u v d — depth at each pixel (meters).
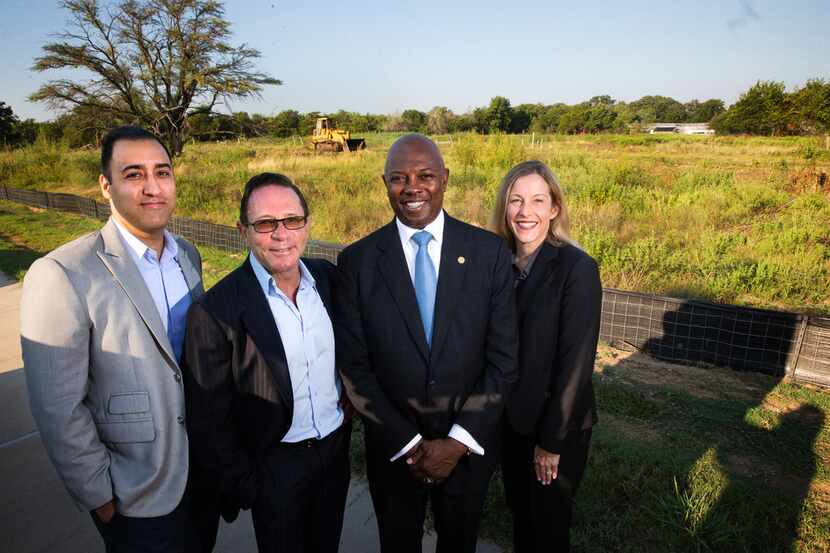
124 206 1.67
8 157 27.14
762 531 2.32
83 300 1.53
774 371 4.03
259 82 28.00
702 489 2.58
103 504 1.59
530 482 2.00
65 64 25.30
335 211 10.22
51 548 2.42
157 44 26.52
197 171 21.38
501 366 1.88
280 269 1.75
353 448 3.14
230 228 8.58
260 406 1.77
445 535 2.02
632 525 2.41
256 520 1.88
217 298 1.72
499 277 1.93
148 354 1.63
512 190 2.03
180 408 1.70
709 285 5.57
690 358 4.35
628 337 4.63
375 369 1.94
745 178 12.10
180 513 1.76
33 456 3.15
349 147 30.81
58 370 1.48
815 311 5.01
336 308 1.97
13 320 5.58
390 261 1.91
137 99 27.73
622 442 3.07
